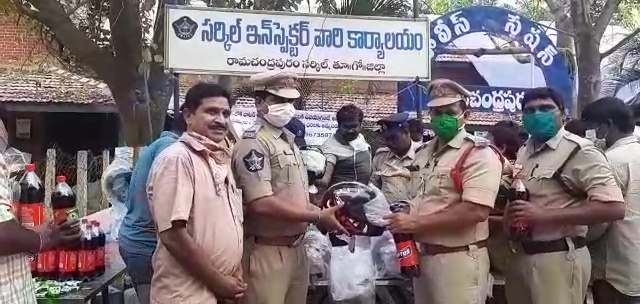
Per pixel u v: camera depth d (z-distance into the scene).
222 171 3.04
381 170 5.34
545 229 3.52
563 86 8.15
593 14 9.35
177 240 2.82
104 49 7.53
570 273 3.52
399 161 5.21
